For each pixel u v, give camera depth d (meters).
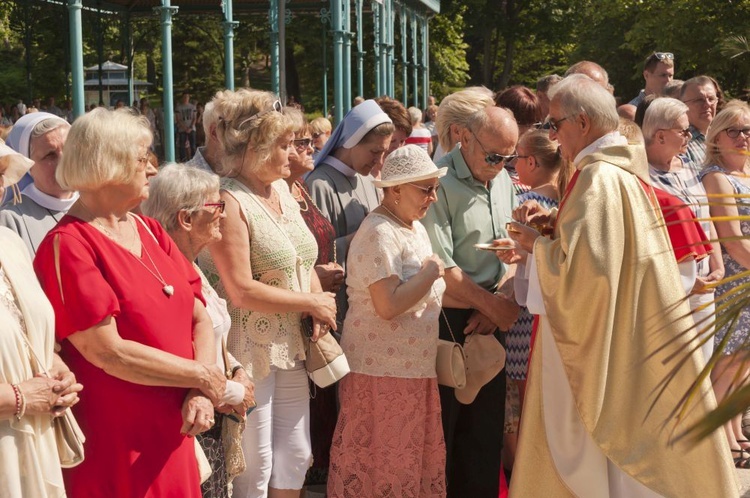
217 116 4.00
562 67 50.09
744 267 5.43
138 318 3.05
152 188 3.57
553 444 3.88
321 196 4.84
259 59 42.31
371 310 4.18
